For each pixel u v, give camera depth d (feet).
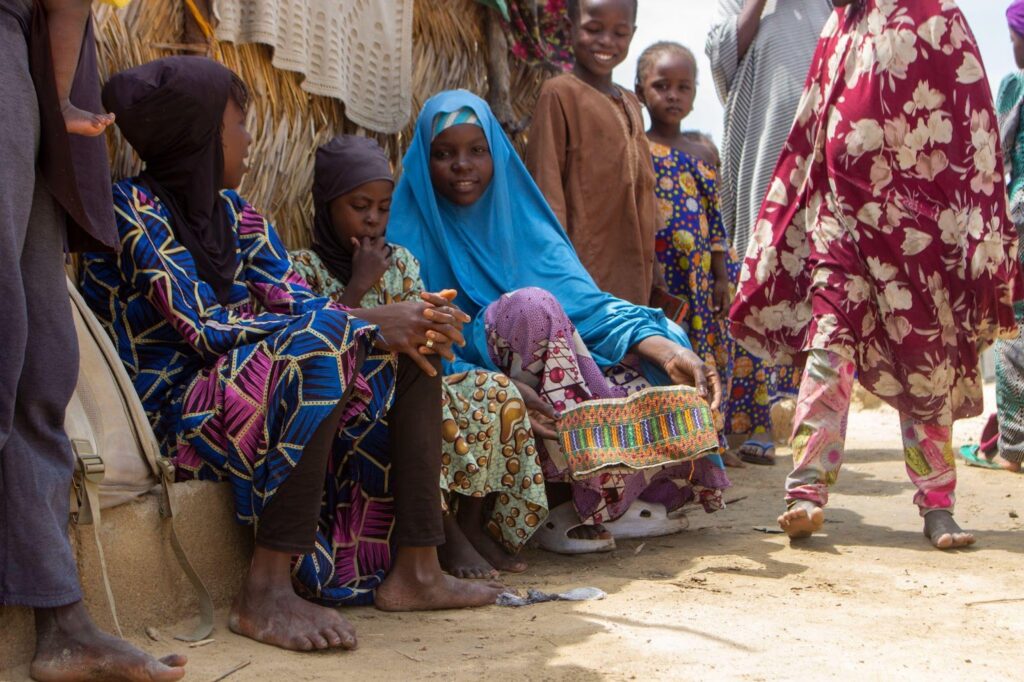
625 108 17.12
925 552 12.94
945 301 13.32
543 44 18.90
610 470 12.53
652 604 10.70
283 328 9.96
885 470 19.66
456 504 12.26
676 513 14.52
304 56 14.08
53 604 7.88
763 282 14.11
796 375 15.08
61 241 8.53
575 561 12.87
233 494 10.27
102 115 8.25
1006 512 15.51
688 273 18.70
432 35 16.69
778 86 20.42
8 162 7.79
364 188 12.92
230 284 11.03
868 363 13.46
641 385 13.61
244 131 11.36
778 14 20.68
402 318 10.18
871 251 13.23
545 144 16.38
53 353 8.29
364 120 15.38
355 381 9.86
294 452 9.44
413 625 9.99
